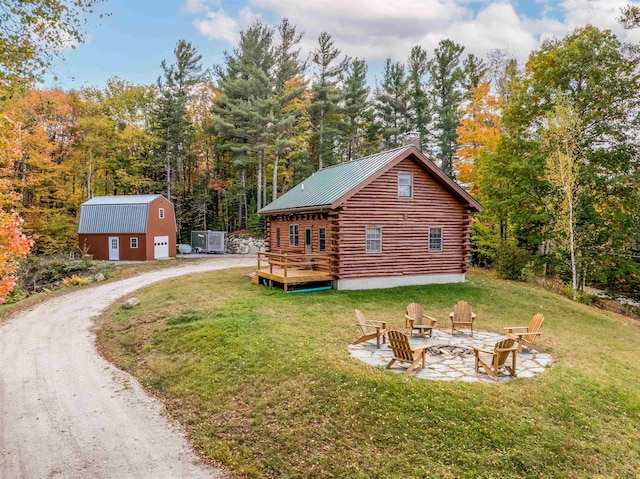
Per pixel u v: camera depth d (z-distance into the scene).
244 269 25.41
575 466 6.19
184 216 43.88
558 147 21.47
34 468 6.14
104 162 41.62
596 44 21.75
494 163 24.73
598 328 14.21
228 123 36.56
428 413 7.02
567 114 21.14
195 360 9.95
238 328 11.48
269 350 9.81
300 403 7.56
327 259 17.70
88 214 33.91
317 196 19.03
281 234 23.12
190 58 43.44
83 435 7.13
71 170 37.84
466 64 38.47
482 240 28.45
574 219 21.41
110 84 47.75
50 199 37.09
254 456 6.44
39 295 20.03
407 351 8.27
